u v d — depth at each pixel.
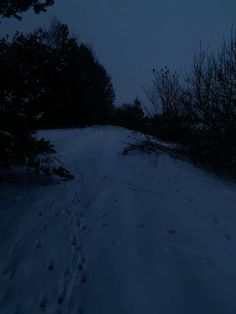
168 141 15.21
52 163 10.16
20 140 8.32
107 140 20.98
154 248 5.20
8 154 8.19
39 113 8.84
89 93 36.06
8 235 5.96
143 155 13.27
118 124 45.53
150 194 8.19
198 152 12.16
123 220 6.39
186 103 12.34
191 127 12.78
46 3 8.53
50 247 5.41
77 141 19.91
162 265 4.70
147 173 10.66
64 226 6.27
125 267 4.68
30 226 6.33
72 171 11.29
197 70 11.88
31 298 4.18
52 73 8.84
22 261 5.02
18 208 7.36
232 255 4.99
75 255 5.13
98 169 11.60
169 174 10.48
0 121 8.11
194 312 3.77
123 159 12.94
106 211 6.99
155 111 16.20
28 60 8.38
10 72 7.92
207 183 9.48
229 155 10.63
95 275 4.57
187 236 5.63
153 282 4.32
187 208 7.07
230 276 4.44
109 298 4.07
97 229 6.05
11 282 4.52
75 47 30.84
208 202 7.54
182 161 12.42
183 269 4.60
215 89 11.27
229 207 7.18
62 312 3.91
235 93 10.83
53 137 20.14
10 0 8.27
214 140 11.17
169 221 6.29
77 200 7.92
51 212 7.08
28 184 9.14
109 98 49.59
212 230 5.87
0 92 8.12
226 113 10.77
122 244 5.37
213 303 3.91
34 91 8.50
